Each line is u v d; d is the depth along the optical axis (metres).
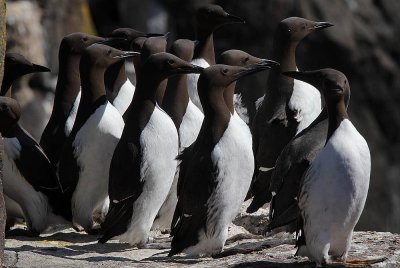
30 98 25.52
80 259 12.59
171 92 14.42
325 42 29.72
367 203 28.52
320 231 11.06
